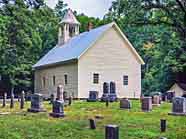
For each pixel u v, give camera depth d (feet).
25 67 163.02
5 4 112.27
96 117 65.72
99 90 130.93
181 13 46.26
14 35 149.38
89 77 129.70
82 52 128.26
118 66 134.82
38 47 169.37
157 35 118.01
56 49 169.37
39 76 167.53
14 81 159.84
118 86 134.31
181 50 127.44
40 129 51.52
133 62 137.80
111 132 30.32
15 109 84.12
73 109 82.07
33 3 117.08
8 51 150.71
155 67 182.39
